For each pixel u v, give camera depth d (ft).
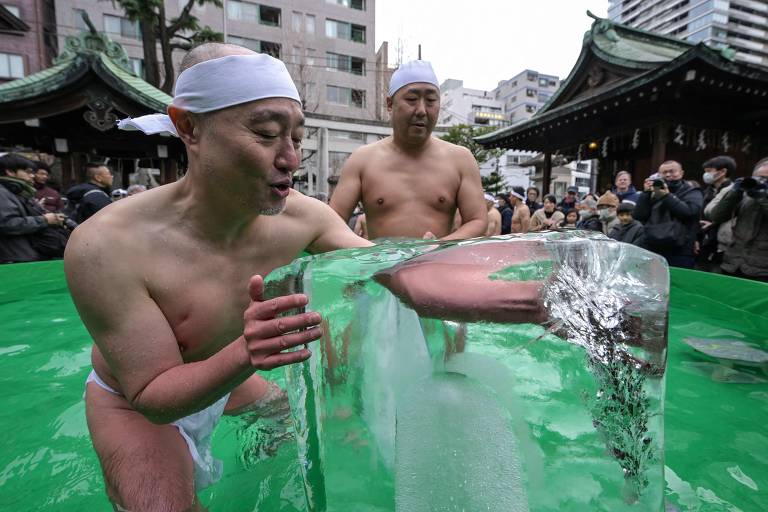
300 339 3.00
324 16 98.84
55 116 29.35
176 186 4.09
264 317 2.97
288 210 4.73
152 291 3.86
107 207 3.87
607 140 33.76
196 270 4.05
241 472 5.11
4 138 31.14
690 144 32.76
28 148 32.76
